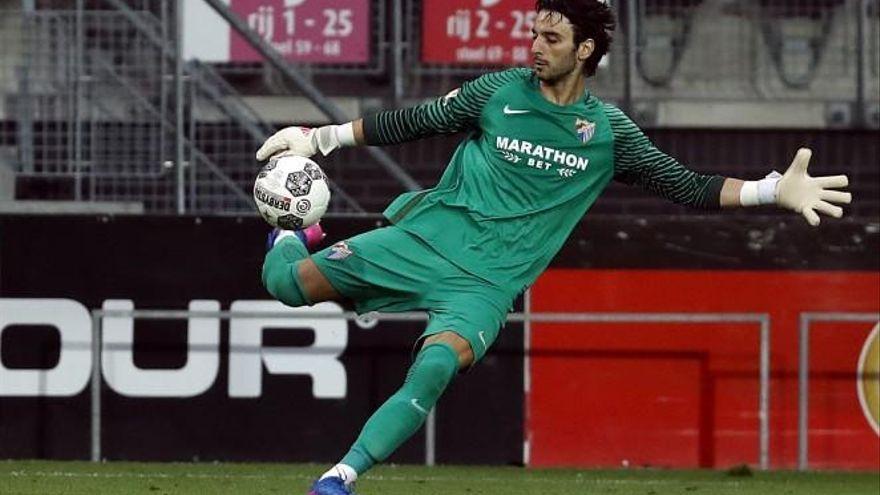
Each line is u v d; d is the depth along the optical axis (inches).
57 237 1331.2
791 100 1562.5
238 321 1333.7
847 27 1568.7
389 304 805.2
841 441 1346.0
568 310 1339.8
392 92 1531.7
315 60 1526.8
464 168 803.4
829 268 1344.7
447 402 1338.6
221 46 1514.5
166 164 1482.5
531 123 791.1
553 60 778.8
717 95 1563.7
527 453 1338.6
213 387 1331.2
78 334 1330.0
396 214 807.7
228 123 1524.4
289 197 806.5
